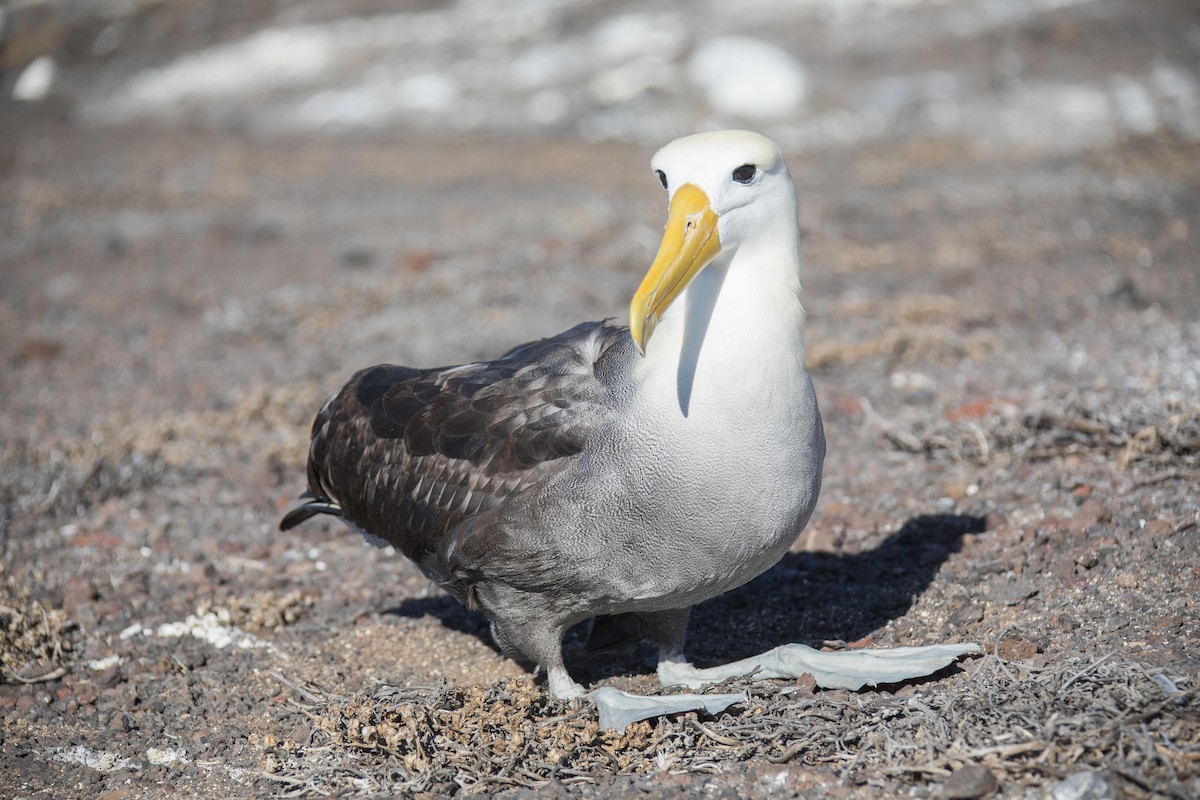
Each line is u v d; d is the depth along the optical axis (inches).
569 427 295.4
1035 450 438.3
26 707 341.4
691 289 283.6
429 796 276.5
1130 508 381.1
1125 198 889.5
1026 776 250.2
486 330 685.3
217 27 2000.5
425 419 321.1
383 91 1641.2
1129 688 270.7
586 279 784.9
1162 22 1451.8
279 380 640.4
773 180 277.3
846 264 787.4
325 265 885.2
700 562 291.0
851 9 1644.9
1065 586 340.5
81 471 514.6
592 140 1347.2
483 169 1224.2
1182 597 320.8
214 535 460.8
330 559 438.6
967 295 692.7
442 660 362.6
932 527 395.2
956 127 1233.4
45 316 812.0
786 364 281.7
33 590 412.2
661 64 1558.8
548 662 319.3
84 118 1729.8
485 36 1784.0
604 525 289.9
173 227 1037.8
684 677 325.1
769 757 277.3
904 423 498.3
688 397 281.1
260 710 335.9
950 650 304.2
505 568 303.4
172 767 306.5
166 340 741.3
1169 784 238.7
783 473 284.0
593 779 278.1
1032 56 1398.9
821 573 383.2
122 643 378.3
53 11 2114.9
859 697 295.3
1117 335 579.2
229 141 1467.8
